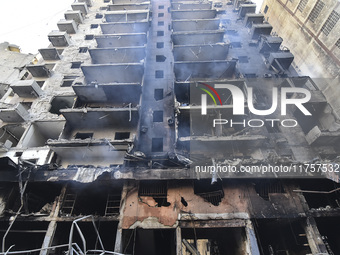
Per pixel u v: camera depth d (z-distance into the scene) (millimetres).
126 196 14812
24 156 17000
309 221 13531
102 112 18141
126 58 24312
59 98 22141
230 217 13789
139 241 16688
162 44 28188
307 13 26953
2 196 15086
